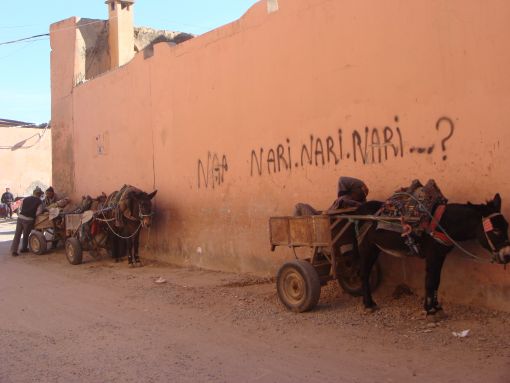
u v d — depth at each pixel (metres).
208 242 10.69
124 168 13.41
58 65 16.45
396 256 6.73
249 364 5.38
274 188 9.09
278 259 9.10
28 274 11.48
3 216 32.66
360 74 7.63
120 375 5.21
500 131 6.19
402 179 7.18
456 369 4.90
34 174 35.97
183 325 6.91
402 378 4.79
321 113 8.22
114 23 16.36
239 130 9.77
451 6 6.57
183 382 4.98
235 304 7.80
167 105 11.73
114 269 11.58
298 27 8.54
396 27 7.16
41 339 6.51
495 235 5.62
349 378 4.88
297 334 6.25
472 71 6.41
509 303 6.23
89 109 14.93
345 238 7.10
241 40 9.66
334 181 8.06
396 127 7.22
